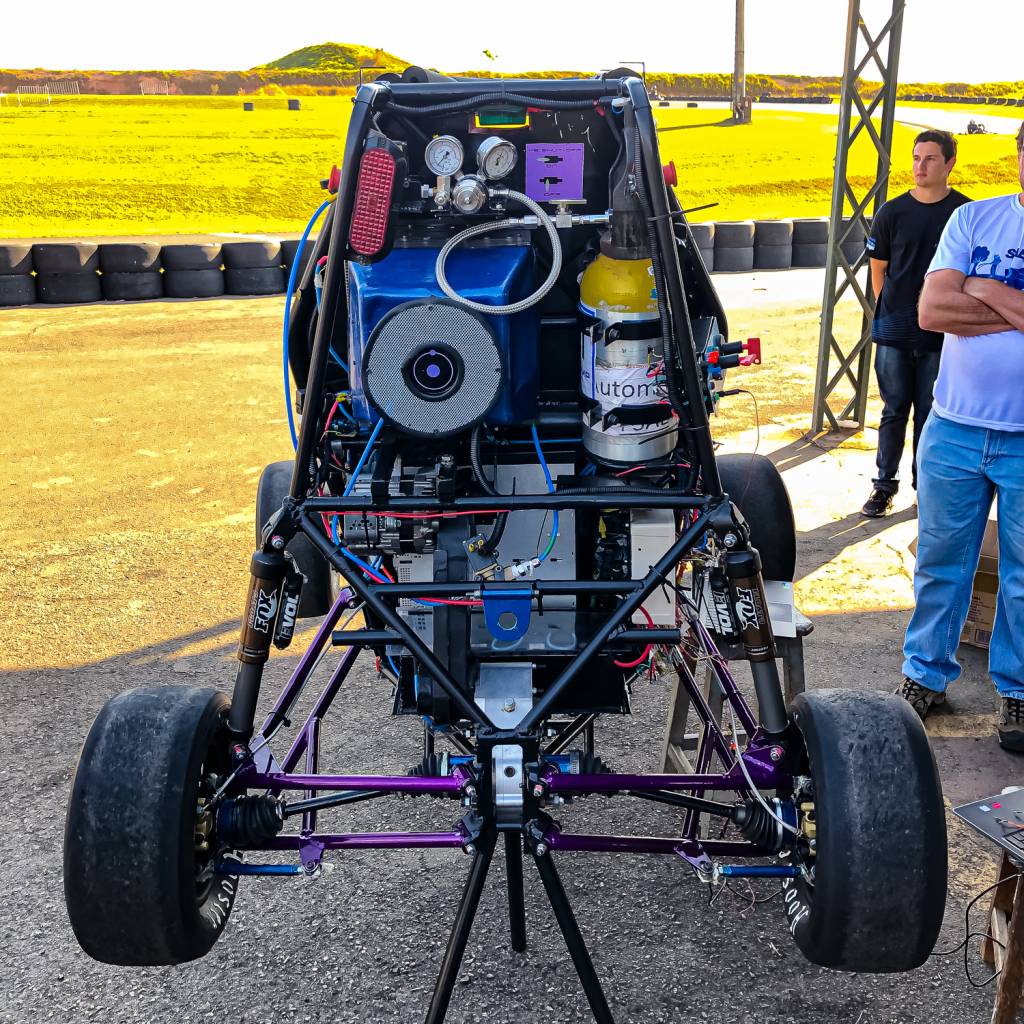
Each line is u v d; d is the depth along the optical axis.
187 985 2.84
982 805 2.53
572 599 2.78
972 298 3.55
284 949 2.96
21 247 15.34
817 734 2.21
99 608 5.40
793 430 8.40
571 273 2.71
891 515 6.55
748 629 2.42
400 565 2.73
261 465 7.82
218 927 2.32
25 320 14.13
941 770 3.83
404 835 2.37
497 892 3.19
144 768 2.14
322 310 2.27
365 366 2.27
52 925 3.09
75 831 2.12
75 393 10.07
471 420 2.30
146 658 4.85
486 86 2.33
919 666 4.10
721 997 2.76
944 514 3.86
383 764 3.94
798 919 2.30
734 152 35.28
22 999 2.79
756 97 97.69
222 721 2.39
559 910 2.30
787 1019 2.68
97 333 13.16
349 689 4.54
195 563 5.99
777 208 25.75
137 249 15.81
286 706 2.79
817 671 4.58
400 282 2.40
